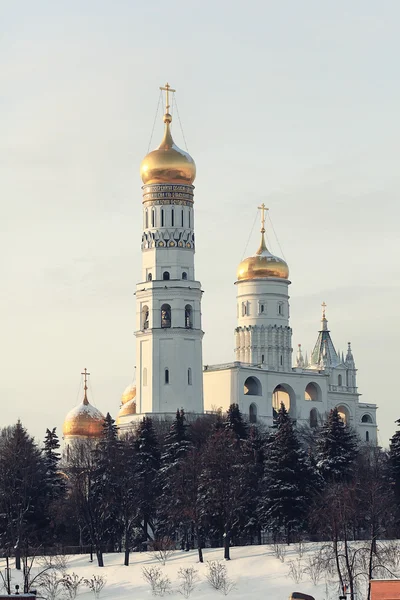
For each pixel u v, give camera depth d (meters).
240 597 192.12
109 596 198.25
